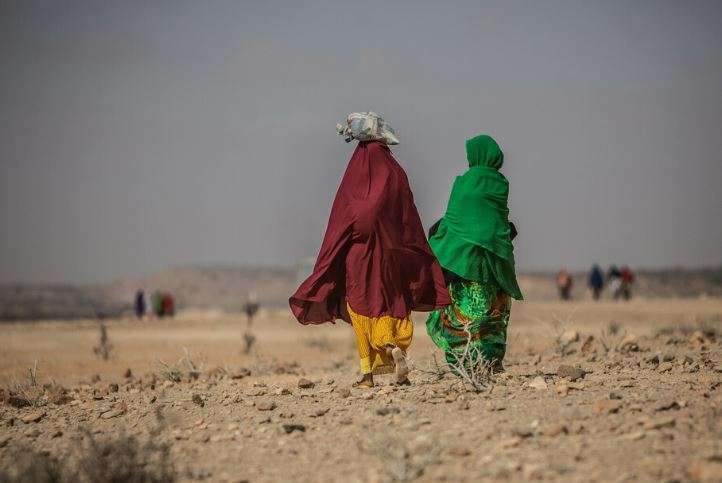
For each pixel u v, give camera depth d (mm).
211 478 30000
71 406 46969
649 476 26172
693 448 28422
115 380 70438
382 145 43844
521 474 27359
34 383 58969
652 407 34469
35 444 36938
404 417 35719
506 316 44906
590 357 57219
